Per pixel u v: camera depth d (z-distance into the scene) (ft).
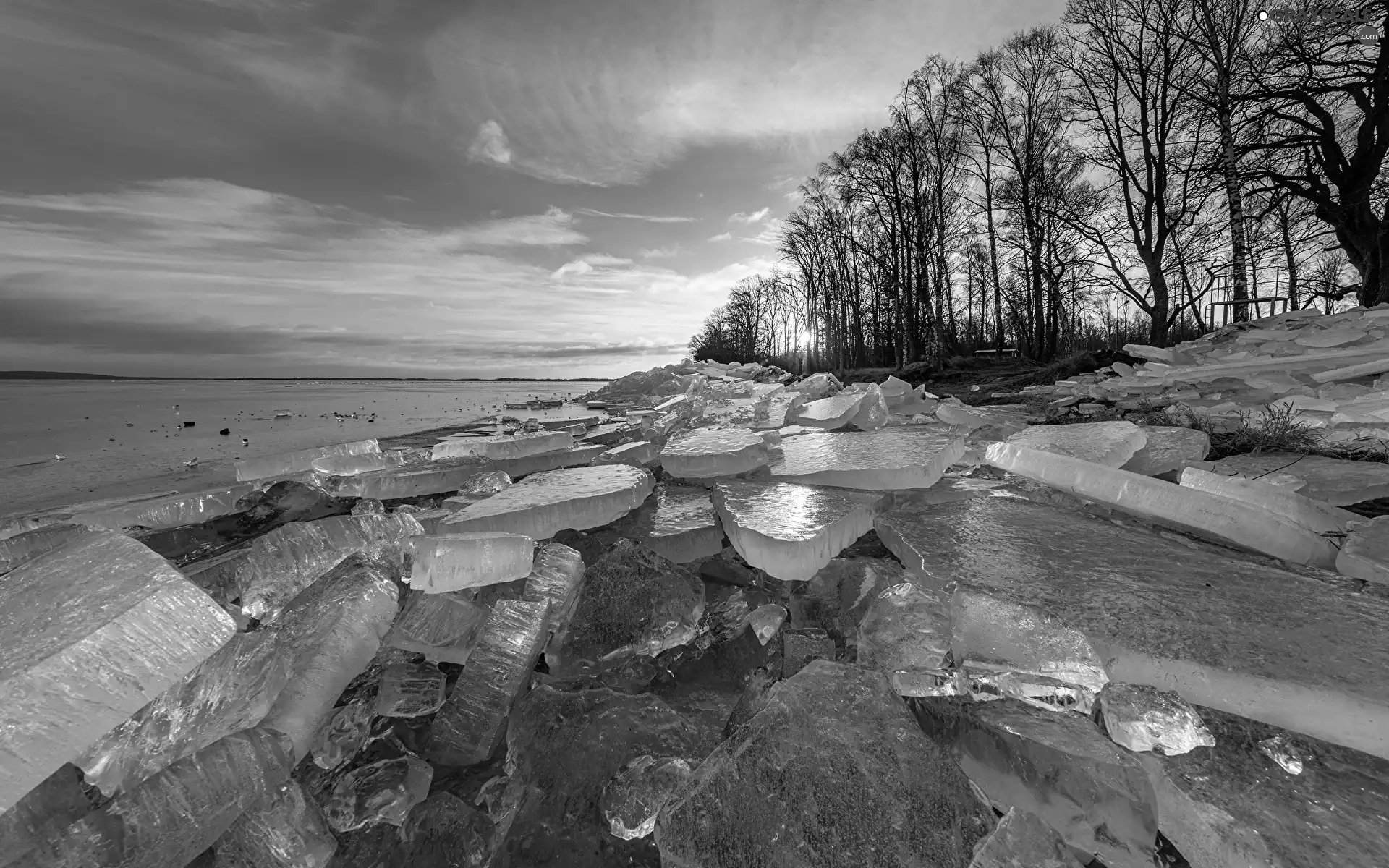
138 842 3.23
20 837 3.12
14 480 13.98
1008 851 3.12
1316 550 5.79
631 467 9.85
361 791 4.31
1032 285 75.20
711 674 5.98
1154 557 6.08
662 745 4.60
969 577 5.67
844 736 3.74
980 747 4.05
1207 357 24.59
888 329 99.04
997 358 66.18
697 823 3.40
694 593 6.44
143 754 3.85
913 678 4.66
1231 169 44.45
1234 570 5.69
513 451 11.50
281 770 3.97
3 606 3.41
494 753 5.01
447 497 10.11
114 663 3.13
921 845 3.19
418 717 5.27
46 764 2.81
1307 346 21.01
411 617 5.73
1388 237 37.35
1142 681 4.27
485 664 5.21
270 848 3.74
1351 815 3.22
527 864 3.98
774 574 6.47
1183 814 3.43
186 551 7.79
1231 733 3.87
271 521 8.46
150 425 30.48
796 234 120.88
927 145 78.18
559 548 6.83
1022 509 7.97
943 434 11.46
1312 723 3.67
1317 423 11.94
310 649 4.89
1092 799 3.47
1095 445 8.82
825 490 8.55
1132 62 54.19
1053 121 66.64
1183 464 9.48
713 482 10.29
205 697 4.21
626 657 5.79
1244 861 3.10
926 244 80.74
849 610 6.26
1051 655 4.53
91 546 3.99
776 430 14.24
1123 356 39.19
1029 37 67.00
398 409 40.86
